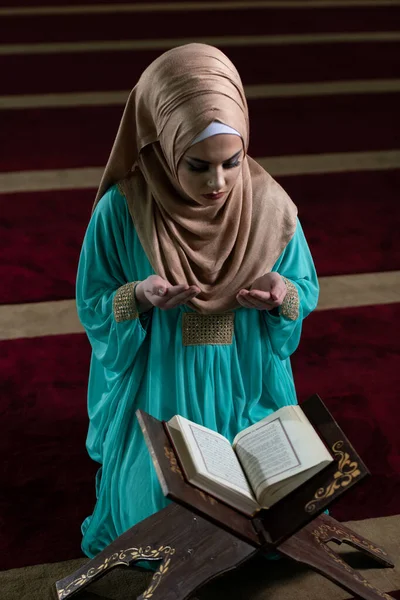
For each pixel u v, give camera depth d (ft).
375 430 13.08
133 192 10.08
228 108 8.92
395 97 25.90
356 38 30.78
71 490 11.94
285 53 29.19
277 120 24.13
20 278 16.84
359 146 22.79
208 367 10.34
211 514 8.37
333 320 15.85
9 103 25.13
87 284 10.60
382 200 20.15
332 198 20.16
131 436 10.57
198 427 9.20
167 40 30.30
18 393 13.79
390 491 11.96
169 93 8.93
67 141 22.76
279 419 9.34
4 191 20.07
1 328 15.44
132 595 10.16
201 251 9.92
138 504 10.18
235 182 9.41
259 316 10.55
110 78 27.04
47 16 32.63
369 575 10.44
